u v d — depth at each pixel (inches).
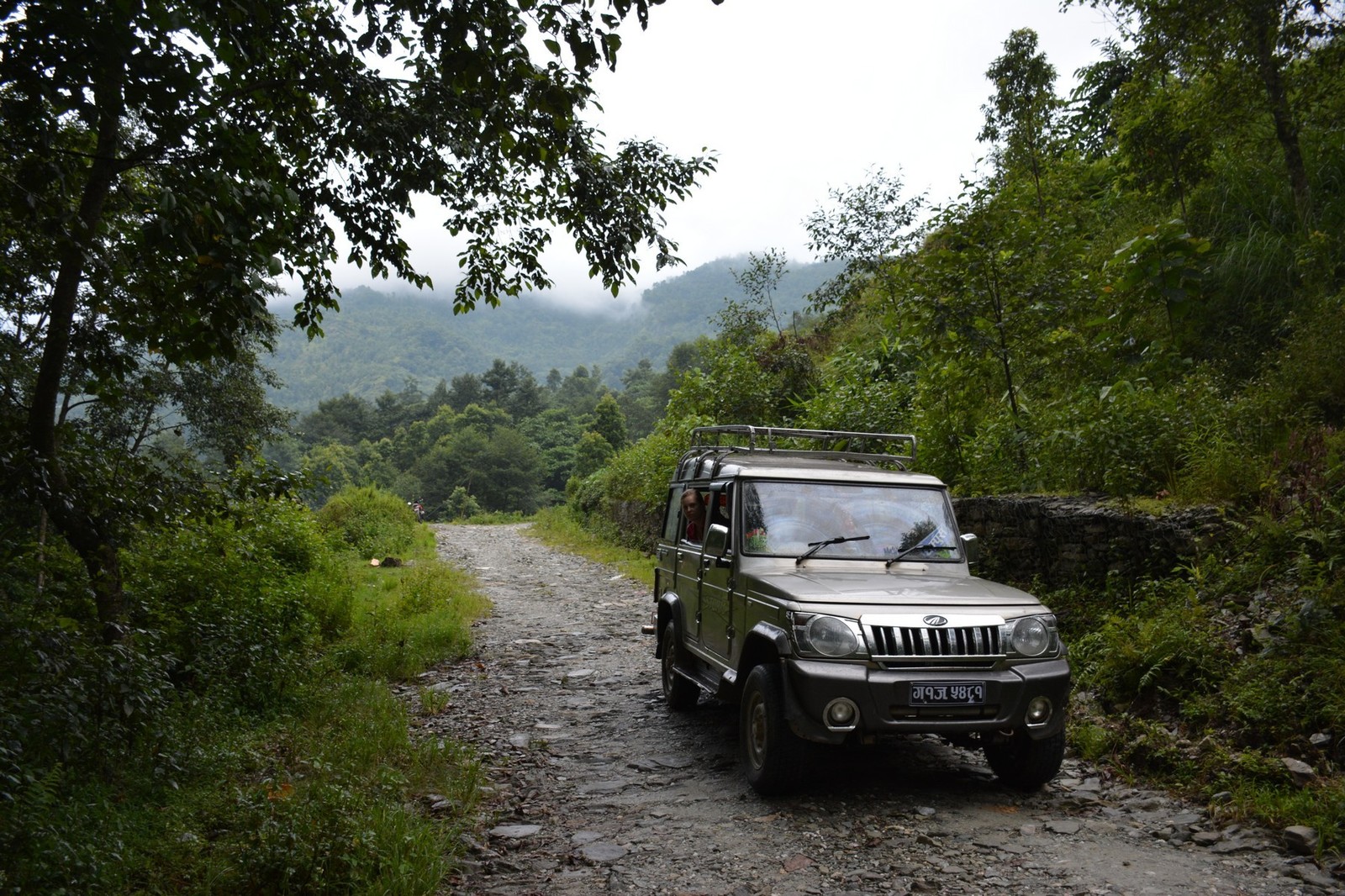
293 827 170.4
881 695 193.2
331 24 240.5
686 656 300.0
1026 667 202.8
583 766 254.2
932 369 471.8
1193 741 223.6
